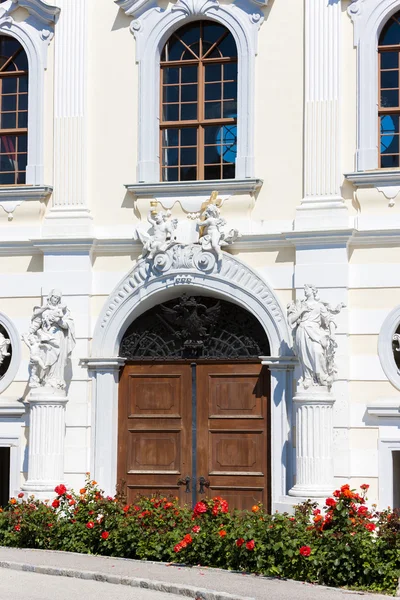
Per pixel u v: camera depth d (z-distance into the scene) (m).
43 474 20.25
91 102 21.34
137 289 20.72
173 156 21.19
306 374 19.14
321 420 19.03
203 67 21.08
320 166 20.06
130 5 21.20
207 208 20.42
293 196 20.25
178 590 14.66
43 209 21.34
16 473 20.98
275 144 20.39
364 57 20.02
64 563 16.73
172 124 21.11
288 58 20.42
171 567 16.34
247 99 20.52
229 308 20.75
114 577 15.52
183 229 20.72
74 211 21.11
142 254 20.75
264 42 20.58
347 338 19.69
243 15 20.70
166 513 17.67
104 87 21.30
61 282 21.02
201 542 16.64
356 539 15.42
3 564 16.86
